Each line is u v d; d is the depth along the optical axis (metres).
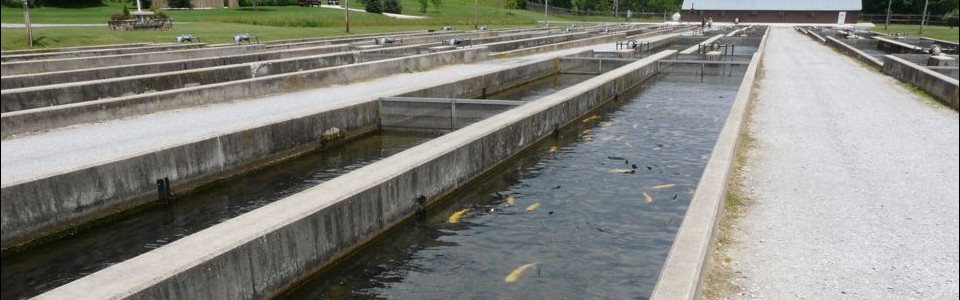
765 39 41.81
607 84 16.27
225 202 8.85
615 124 13.45
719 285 4.71
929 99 15.02
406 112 13.18
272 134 10.50
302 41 32.94
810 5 85.56
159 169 8.66
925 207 6.68
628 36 47.56
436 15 77.75
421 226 7.25
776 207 6.66
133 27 37.28
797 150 9.46
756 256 5.30
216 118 12.34
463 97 17.06
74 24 39.62
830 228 6.01
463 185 8.73
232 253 4.84
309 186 9.54
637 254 6.26
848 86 17.45
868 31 61.62
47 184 7.33
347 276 5.94
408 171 7.27
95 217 7.92
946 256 5.32
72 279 6.57
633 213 7.54
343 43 33.62
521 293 5.48
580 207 7.81
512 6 100.94
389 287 5.71
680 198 8.10
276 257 5.32
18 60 21.42
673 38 47.69
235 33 37.53
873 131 10.95
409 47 27.34
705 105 16.14
